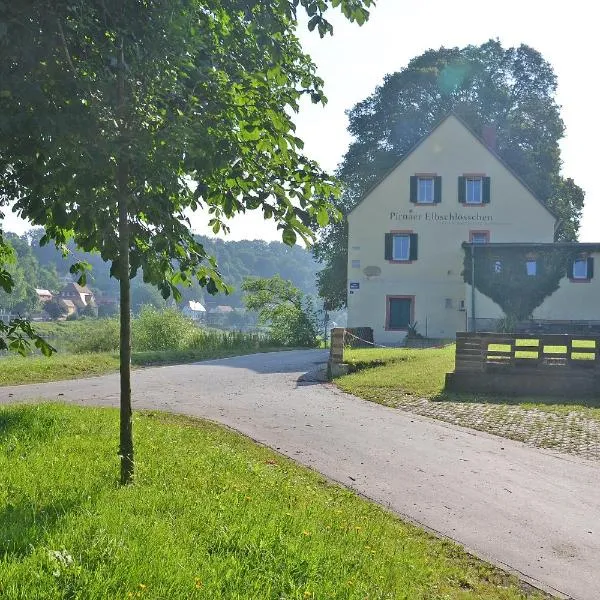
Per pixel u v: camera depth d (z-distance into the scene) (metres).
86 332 31.31
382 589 4.66
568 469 9.17
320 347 38.56
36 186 5.08
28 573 4.02
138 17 5.46
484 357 15.18
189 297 133.38
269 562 4.68
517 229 37.47
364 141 50.12
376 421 12.29
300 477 8.12
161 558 4.44
